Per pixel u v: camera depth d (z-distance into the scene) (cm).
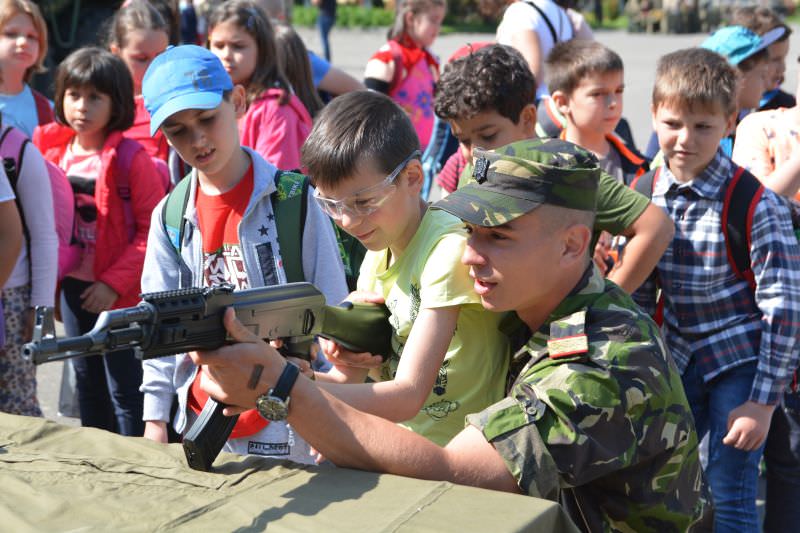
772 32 479
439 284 204
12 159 353
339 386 192
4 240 340
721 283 310
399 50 607
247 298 186
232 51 426
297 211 276
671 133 308
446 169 423
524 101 306
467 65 307
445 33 2712
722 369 309
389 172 212
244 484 169
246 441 272
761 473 442
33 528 151
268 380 176
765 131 391
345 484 167
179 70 261
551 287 188
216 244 277
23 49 475
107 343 157
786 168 368
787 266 303
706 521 202
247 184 275
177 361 280
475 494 161
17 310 361
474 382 213
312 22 2867
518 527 148
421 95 610
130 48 484
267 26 432
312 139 215
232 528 150
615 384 176
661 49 2233
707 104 301
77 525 152
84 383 413
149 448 189
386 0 3184
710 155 308
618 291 194
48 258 362
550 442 172
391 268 222
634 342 182
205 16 786
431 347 202
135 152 397
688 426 188
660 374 182
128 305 398
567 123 381
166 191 417
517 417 174
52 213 365
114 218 395
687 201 312
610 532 192
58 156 425
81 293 408
